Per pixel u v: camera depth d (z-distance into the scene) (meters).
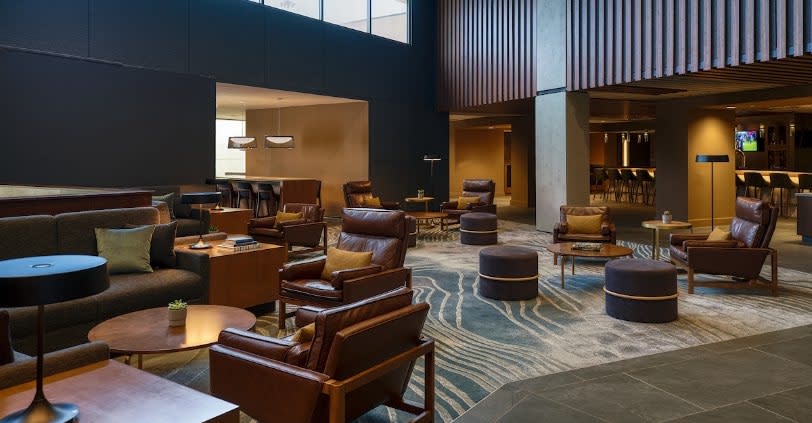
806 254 8.41
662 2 8.52
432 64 14.62
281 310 5.02
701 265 6.09
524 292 5.92
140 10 9.36
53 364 2.52
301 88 11.97
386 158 13.88
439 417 3.24
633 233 11.08
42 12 8.25
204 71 10.30
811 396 3.46
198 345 3.36
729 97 11.15
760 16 7.16
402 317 2.78
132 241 4.93
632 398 3.46
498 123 18.31
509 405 3.39
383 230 5.41
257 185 12.22
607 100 12.47
